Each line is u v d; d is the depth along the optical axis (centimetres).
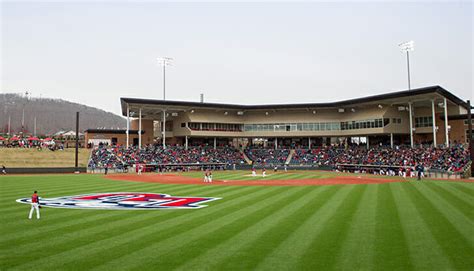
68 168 6619
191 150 8338
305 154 8281
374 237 1441
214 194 3034
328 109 8481
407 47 7488
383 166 6212
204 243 1359
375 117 7519
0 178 5100
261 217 1895
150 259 1162
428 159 5859
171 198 2769
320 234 1495
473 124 6844
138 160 7319
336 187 3603
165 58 8875
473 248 1275
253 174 5925
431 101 6656
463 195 2786
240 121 8944
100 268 1077
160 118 9606
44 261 1148
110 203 2497
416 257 1174
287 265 1099
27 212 2123
